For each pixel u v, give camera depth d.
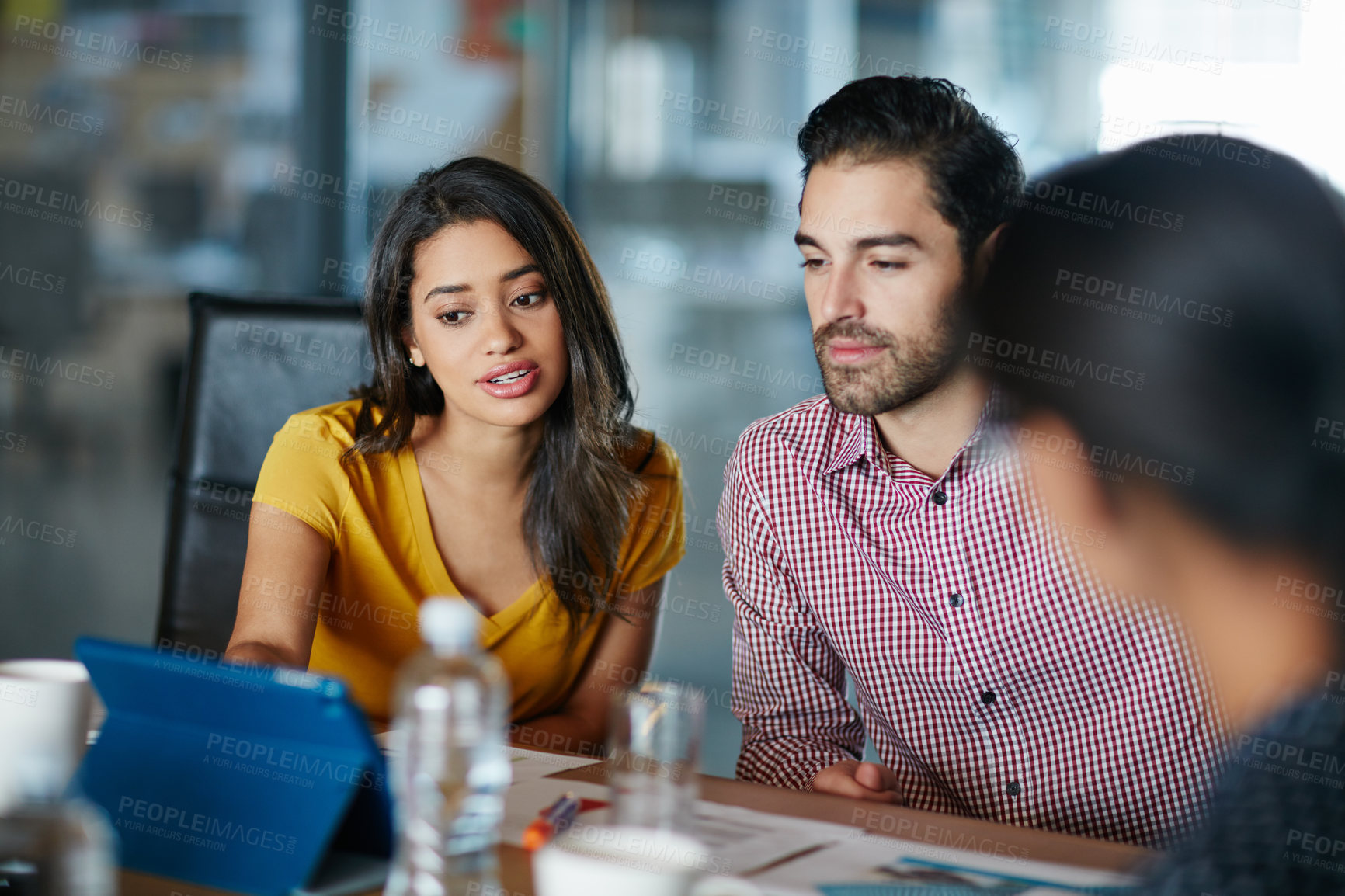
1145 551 0.47
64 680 0.92
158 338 4.59
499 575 1.66
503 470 1.62
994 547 1.36
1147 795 1.37
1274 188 0.46
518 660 1.65
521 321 1.55
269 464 1.59
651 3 4.47
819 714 1.51
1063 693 1.38
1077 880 0.87
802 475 1.47
